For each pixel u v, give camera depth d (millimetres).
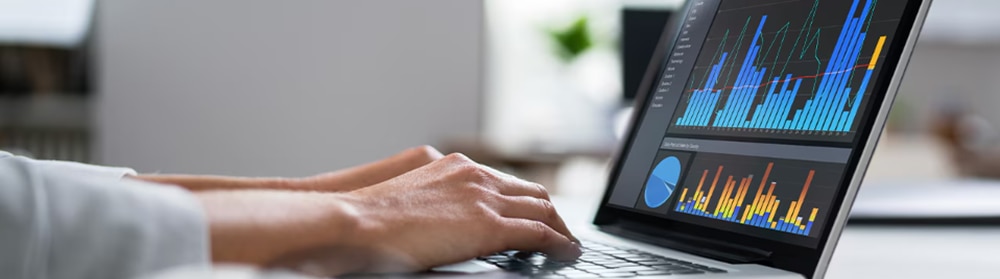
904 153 3354
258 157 4895
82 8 4637
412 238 638
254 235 566
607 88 5551
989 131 5754
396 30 4988
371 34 4965
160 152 4805
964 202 1269
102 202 496
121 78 4730
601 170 4215
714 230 774
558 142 3941
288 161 4926
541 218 737
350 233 607
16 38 4559
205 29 4801
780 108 771
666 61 986
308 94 4918
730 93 848
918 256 833
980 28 6105
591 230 966
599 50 5520
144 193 512
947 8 6070
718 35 911
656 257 731
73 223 484
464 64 5074
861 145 660
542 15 5523
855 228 1085
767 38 832
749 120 803
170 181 842
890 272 732
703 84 898
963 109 5914
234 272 301
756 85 814
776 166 740
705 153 843
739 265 695
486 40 5141
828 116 709
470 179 722
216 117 4844
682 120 905
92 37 4684
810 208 682
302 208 603
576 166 4250
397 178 720
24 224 469
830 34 751
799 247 672
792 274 653
